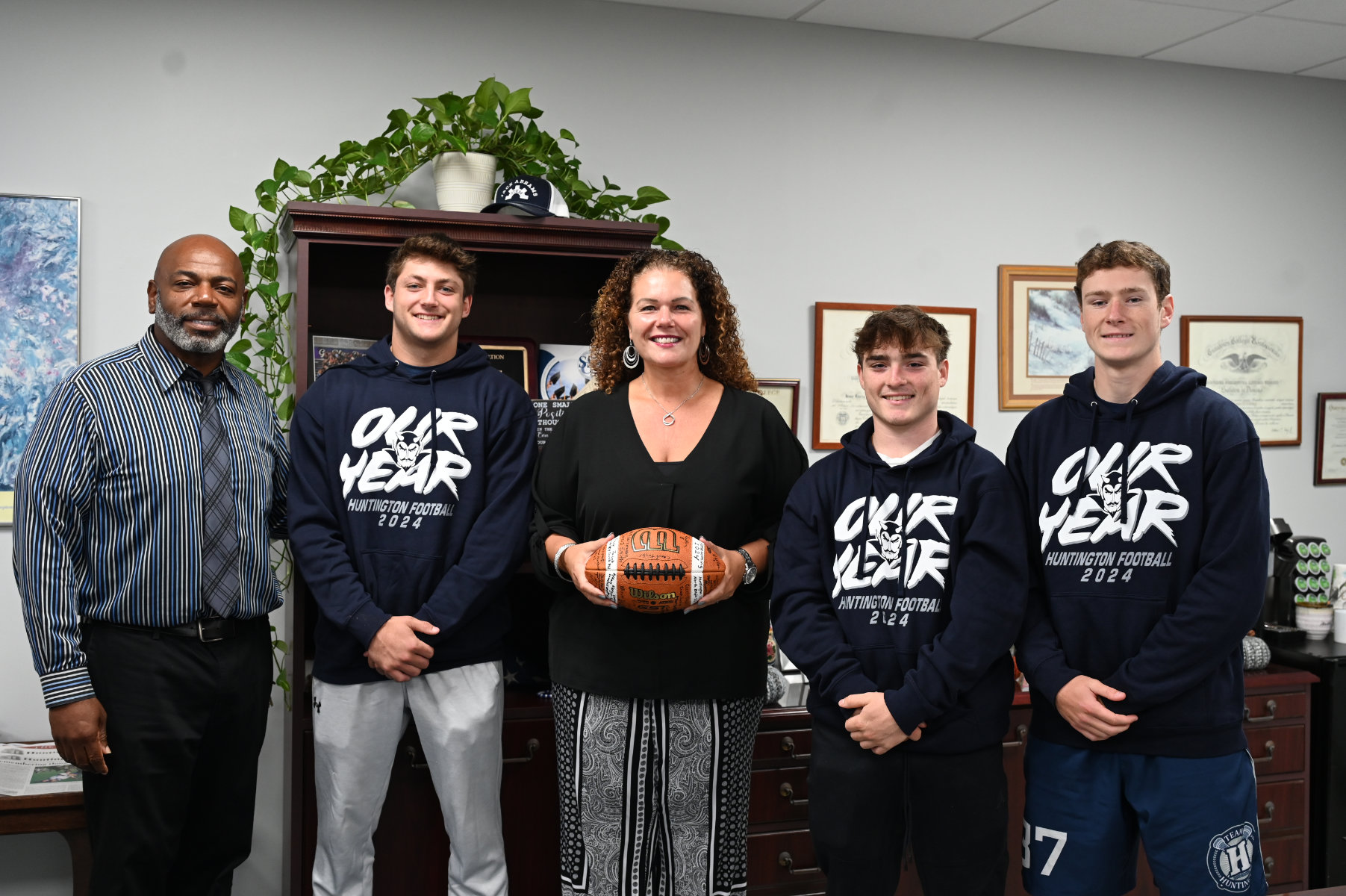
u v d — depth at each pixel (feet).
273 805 8.85
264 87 8.76
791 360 10.07
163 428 6.51
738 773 6.48
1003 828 6.10
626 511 6.38
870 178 10.25
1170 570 5.99
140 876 6.36
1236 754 6.07
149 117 8.52
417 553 6.79
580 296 9.29
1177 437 6.05
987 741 6.02
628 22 9.57
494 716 7.00
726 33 9.82
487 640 7.00
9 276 8.24
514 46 9.30
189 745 6.46
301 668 7.52
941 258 10.47
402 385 7.02
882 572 6.15
